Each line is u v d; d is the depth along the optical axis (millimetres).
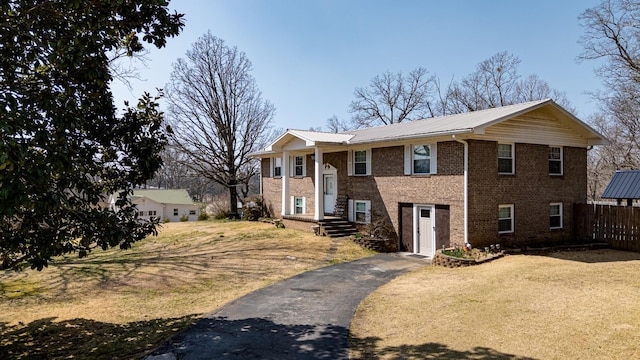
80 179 6312
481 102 43125
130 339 7578
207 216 35000
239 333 7688
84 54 5699
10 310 9898
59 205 4887
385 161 18750
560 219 17750
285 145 23344
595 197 37938
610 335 6289
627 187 17094
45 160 4777
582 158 18656
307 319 8508
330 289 11117
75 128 5816
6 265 6926
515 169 16219
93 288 12031
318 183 20547
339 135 22500
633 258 14039
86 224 6312
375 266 14297
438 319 7918
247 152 34906
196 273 13664
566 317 7273
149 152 7336
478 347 6324
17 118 4762
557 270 11250
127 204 7605
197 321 8547
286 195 23516
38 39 5637
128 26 6543
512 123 15992
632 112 29484
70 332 8156
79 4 5293
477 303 8656
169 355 6664
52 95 5449
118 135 7070
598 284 9438
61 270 14516
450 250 14578
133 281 12766
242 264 14898
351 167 20859
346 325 8047
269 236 20703
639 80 25516
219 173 34906
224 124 34125
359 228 20203
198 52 33094
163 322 8633
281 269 13938
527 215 16562
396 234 18031
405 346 6668
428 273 12711
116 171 7379
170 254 17609
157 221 7836
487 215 15391
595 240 17219
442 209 16094
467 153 14961
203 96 33375
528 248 15438
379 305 9375
